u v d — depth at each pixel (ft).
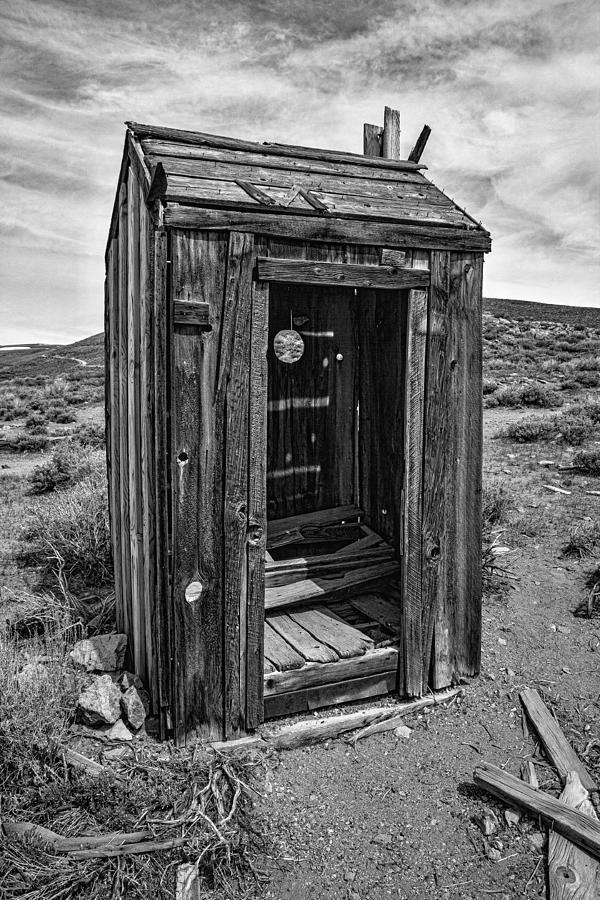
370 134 16.48
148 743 11.51
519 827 10.08
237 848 9.32
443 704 13.32
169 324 10.59
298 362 17.15
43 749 10.64
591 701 13.42
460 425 13.11
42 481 32.35
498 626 16.62
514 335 133.69
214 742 11.59
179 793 10.18
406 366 12.53
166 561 11.01
